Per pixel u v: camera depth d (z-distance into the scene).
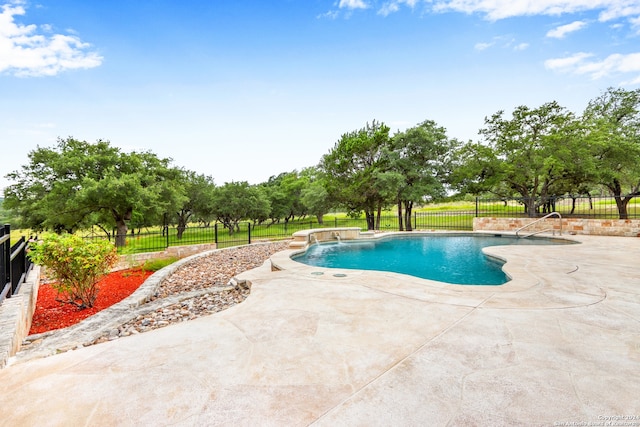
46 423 1.67
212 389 1.96
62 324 5.03
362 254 9.98
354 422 1.62
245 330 2.96
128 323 4.04
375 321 3.14
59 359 2.44
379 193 18.81
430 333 2.81
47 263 5.57
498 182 18.48
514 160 17.89
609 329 2.85
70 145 21.39
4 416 1.73
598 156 17.89
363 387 1.95
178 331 2.96
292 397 1.86
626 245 8.76
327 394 1.88
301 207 38.00
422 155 20.06
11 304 3.97
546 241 11.35
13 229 23.42
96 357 2.45
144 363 2.33
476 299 3.88
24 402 1.87
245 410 1.74
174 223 31.78
